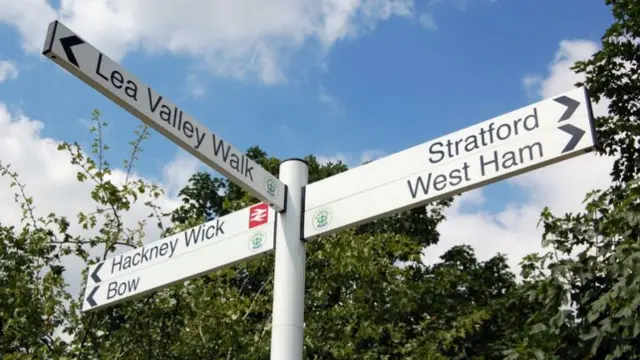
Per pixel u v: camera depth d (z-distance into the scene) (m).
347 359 8.85
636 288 5.61
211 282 7.65
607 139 11.09
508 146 2.99
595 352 5.96
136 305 6.72
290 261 3.38
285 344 3.19
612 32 11.30
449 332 11.73
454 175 3.10
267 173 3.48
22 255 6.70
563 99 2.92
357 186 3.39
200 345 6.90
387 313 10.38
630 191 6.48
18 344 6.46
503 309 13.95
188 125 3.15
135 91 2.96
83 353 6.51
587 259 6.46
